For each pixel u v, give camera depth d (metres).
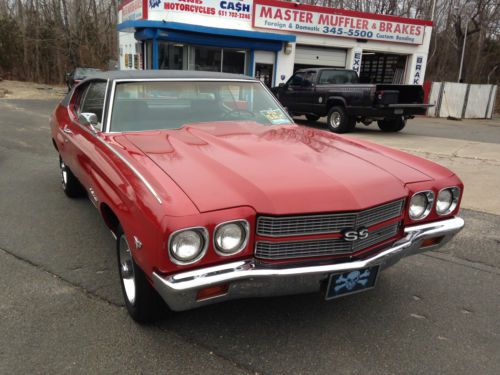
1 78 32.62
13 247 4.07
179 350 2.66
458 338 2.87
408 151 9.51
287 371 2.51
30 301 3.15
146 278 2.61
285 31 17.84
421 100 12.24
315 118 15.91
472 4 38.22
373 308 3.19
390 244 2.78
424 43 20.59
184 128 3.58
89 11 37.44
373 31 19.36
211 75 4.07
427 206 2.90
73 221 4.75
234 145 3.08
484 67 41.62
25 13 36.59
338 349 2.72
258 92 4.26
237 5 16.78
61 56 34.91
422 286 3.55
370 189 2.62
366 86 11.68
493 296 3.42
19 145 8.98
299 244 2.45
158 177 2.52
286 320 3.00
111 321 2.94
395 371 2.53
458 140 11.69
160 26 15.16
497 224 5.02
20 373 2.43
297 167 2.73
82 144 3.70
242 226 2.33
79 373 2.45
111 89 3.61
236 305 3.16
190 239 2.22
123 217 2.56
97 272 3.62
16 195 5.62
